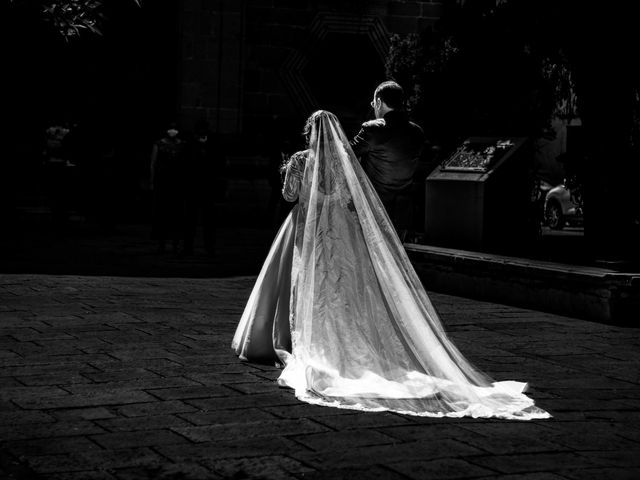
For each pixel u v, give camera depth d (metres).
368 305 6.43
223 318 8.85
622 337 8.55
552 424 5.59
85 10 12.70
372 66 24.41
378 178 8.21
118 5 23.81
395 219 8.65
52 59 22.25
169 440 5.00
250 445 4.95
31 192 24.17
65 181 18.89
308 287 6.50
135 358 6.94
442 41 14.31
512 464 4.77
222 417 5.46
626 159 11.09
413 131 8.20
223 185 20.64
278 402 5.83
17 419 5.31
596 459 4.91
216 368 6.70
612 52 11.16
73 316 8.62
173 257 14.61
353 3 23.97
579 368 7.22
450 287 11.30
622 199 11.04
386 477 4.50
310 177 6.81
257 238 18.88
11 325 8.08
